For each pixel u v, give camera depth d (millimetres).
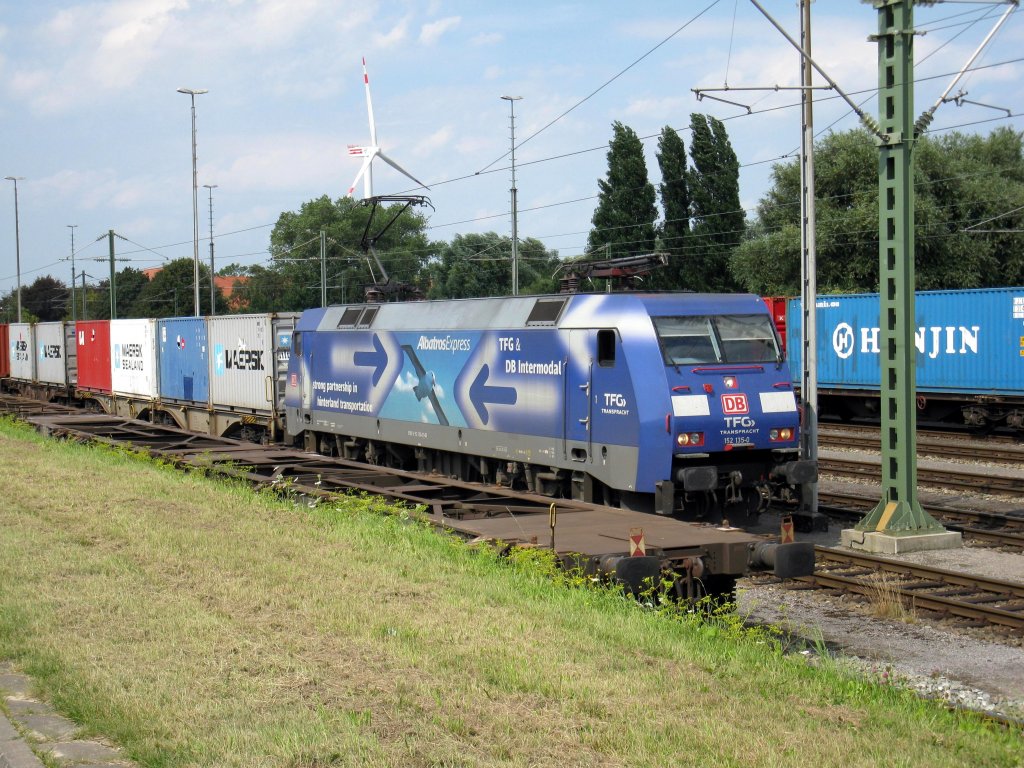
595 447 15148
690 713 6461
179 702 6340
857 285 46156
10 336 48875
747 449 14781
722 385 14578
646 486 14258
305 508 13883
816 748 5961
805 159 15938
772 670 7711
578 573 9695
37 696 6547
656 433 14148
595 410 15117
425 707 6348
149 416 35500
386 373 20750
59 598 8727
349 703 6395
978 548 14438
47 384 44156
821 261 46656
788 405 15016
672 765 5602
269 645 7535
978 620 10812
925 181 45562
